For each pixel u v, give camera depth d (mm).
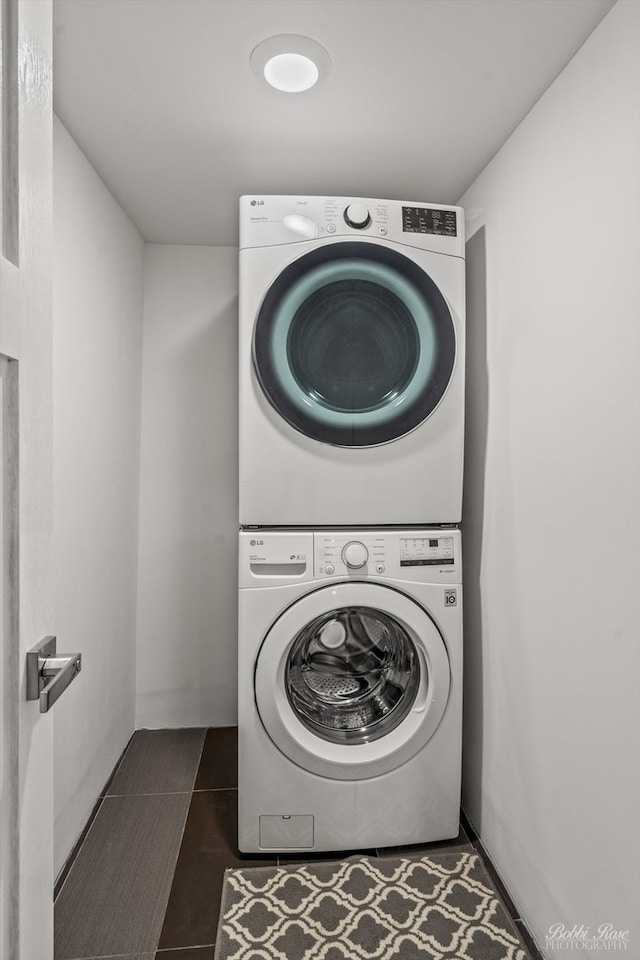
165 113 1644
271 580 1728
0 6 656
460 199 2164
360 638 1895
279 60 1424
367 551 1755
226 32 1330
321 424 1730
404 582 1770
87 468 1894
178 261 2648
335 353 1745
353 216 1716
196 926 1520
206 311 2656
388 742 1786
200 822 1955
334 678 1907
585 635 1300
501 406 1758
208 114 1649
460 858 1782
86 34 1334
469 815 1993
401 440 1781
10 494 694
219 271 2660
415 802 1804
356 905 1592
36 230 749
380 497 1776
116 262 2201
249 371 1730
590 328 1294
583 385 1319
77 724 1821
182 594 2660
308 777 1755
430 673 1779
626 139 1176
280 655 1721
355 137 1764
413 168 1947
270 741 1744
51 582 815
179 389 2650
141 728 2645
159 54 1400
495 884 1696
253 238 1713
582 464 1318
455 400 1804
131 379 2441
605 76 1249
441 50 1388
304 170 1967
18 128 693
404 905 1595
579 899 1305
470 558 1994
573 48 1364
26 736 727
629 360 1159
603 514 1240
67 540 1722
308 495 1752
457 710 1816
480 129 1712
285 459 1742
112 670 2225
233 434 2668
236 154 1865
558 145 1444
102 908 1574
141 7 1253
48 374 791
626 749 1156
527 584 1576
